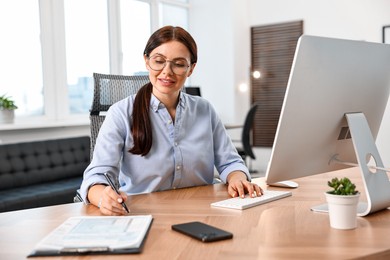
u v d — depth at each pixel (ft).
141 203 4.22
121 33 16.83
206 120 5.32
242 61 20.08
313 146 3.98
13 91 13.20
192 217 3.64
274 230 3.24
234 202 4.10
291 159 3.92
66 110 14.57
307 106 3.70
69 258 2.69
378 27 16.53
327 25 17.74
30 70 13.61
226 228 3.30
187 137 5.11
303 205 4.07
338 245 2.87
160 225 3.39
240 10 19.65
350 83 3.90
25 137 12.88
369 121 4.36
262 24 19.58
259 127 20.01
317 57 3.59
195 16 20.45
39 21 13.76
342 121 3.99
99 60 16.05
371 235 3.10
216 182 5.88
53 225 3.51
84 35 15.40
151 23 18.45
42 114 14.02
